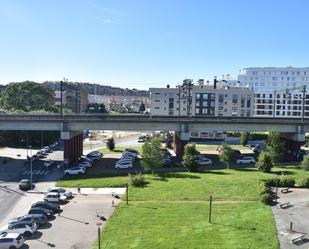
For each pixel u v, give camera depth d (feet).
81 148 310.86
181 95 456.04
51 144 390.83
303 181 181.57
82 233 130.93
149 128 278.46
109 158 298.76
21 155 313.53
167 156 272.31
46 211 146.92
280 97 606.96
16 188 203.51
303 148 350.43
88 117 273.75
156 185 192.13
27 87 574.56
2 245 117.19
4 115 271.69
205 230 126.82
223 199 164.66
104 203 168.45
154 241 118.52
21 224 129.90
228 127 284.61
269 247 112.06
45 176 233.96
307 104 597.52
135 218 141.69
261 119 291.99
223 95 458.09
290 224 127.34
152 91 461.78
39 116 271.08
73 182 210.59
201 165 252.62
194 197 168.45
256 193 170.91
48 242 123.75
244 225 130.52
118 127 275.39
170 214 144.97
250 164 256.52
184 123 278.26
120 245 116.88
